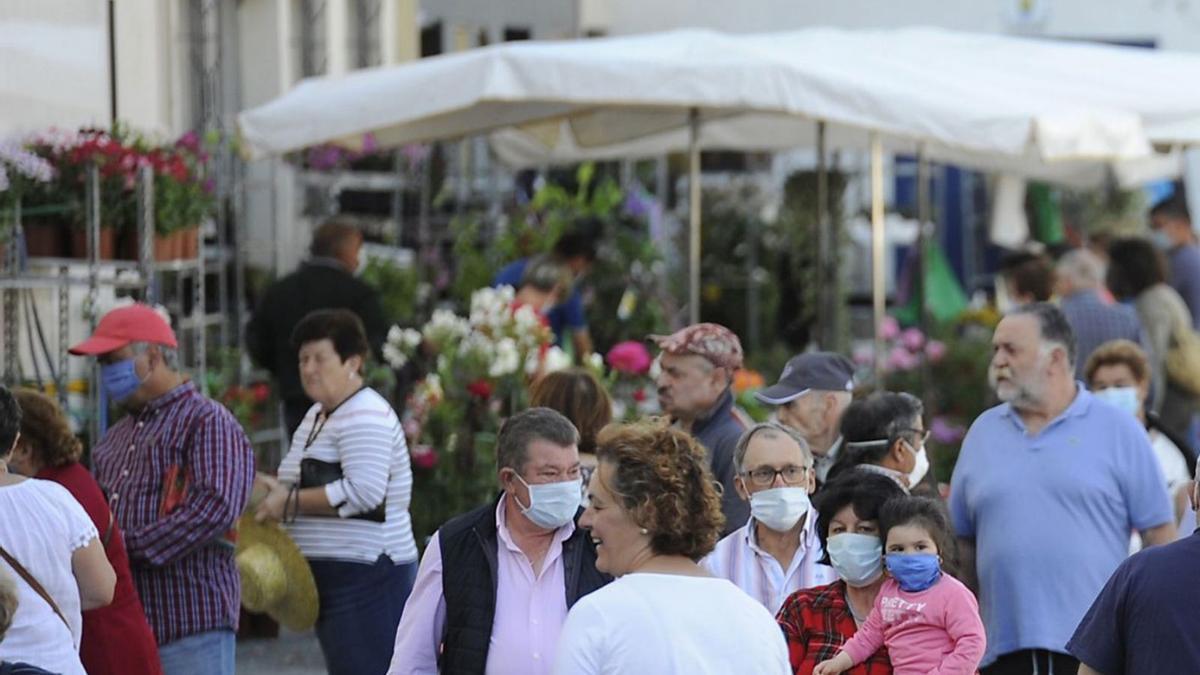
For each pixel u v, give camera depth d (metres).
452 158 25.03
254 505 10.70
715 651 6.45
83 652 9.08
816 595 8.24
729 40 16.31
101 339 9.84
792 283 25.86
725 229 26.30
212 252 19.84
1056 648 9.65
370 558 10.68
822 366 10.46
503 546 8.07
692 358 10.19
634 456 6.65
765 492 8.18
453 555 8.05
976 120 15.26
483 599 7.98
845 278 25.78
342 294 16.14
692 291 17.33
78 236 13.09
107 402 13.05
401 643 8.09
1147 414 12.12
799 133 22.92
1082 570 9.70
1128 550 9.89
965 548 10.28
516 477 7.93
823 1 31.06
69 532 8.34
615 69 14.75
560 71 14.79
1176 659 7.06
